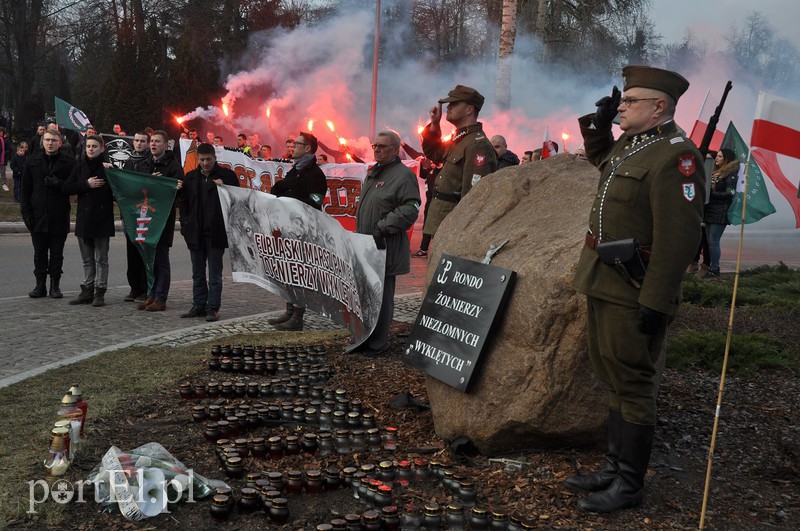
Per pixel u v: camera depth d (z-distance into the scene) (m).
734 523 3.63
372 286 6.66
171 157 9.55
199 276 8.94
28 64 50.66
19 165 21.58
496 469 4.22
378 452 4.48
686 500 3.87
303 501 3.87
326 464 4.32
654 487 4.01
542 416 4.11
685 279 10.23
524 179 5.05
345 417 4.85
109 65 51.34
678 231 3.36
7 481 3.96
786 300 9.39
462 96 6.46
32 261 13.14
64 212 9.80
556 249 4.20
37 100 49.97
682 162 3.39
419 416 5.11
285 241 7.74
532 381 4.11
